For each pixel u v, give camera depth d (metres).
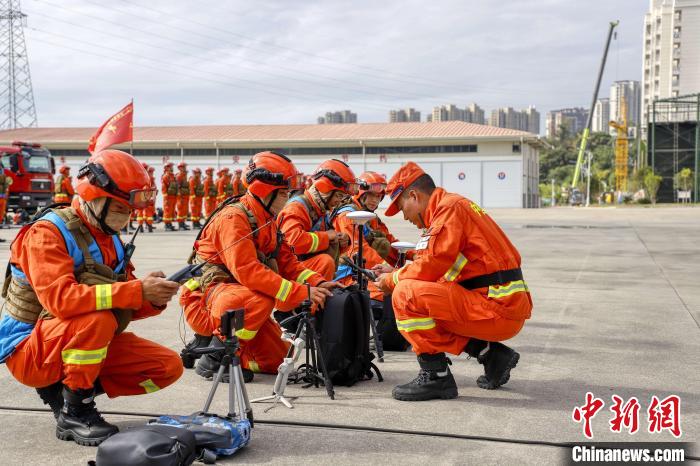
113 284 3.30
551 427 3.72
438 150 47.56
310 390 4.46
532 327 6.50
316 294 4.38
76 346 3.32
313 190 5.52
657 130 67.31
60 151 49.12
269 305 4.53
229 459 3.24
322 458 3.26
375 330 5.26
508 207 47.03
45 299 3.25
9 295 3.51
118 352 3.61
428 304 4.12
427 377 4.25
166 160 48.56
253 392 4.42
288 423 3.77
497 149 46.97
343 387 4.54
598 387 4.50
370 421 3.81
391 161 47.91
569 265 11.86
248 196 4.60
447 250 4.12
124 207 3.42
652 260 12.70
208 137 49.16
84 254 3.40
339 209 5.80
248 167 4.56
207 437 3.17
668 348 5.62
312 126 52.56
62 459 3.27
